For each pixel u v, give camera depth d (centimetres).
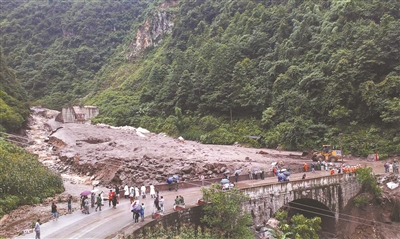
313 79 6625
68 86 16112
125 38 18812
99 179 4700
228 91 8081
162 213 2625
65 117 11006
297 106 6694
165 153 5606
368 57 6181
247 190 3125
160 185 3625
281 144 6425
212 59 9000
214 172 4450
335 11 7850
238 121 7762
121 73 15062
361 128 5975
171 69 11100
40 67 17550
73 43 19038
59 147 6662
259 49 8688
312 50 7475
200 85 8744
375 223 3881
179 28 13312
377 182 4200
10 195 3331
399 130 5488
